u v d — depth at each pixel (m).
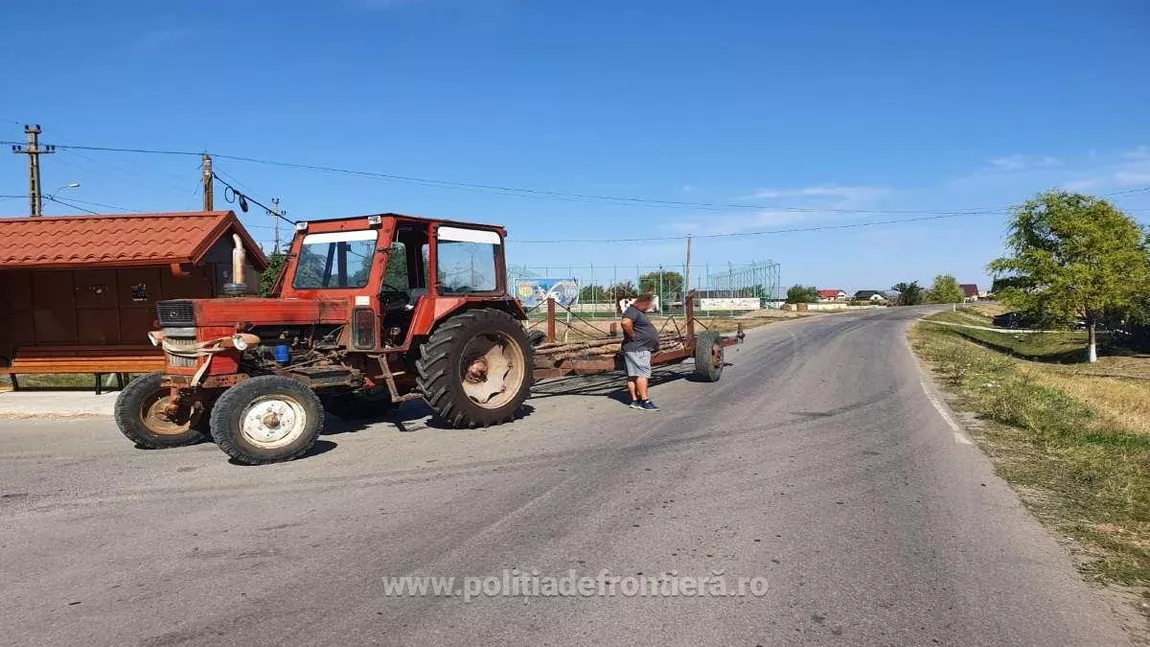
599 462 7.04
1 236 11.87
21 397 12.00
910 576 4.31
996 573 4.36
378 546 4.81
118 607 3.92
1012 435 8.41
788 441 8.02
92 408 10.76
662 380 13.39
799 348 22.02
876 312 66.62
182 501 5.86
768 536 4.99
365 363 8.66
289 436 7.19
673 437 8.20
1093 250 27.75
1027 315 29.62
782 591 4.11
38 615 3.83
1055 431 8.52
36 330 12.55
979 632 3.64
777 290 61.06
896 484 6.29
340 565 4.48
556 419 9.36
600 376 13.37
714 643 3.52
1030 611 3.86
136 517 5.46
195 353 7.42
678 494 5.96
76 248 11.46
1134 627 3.70
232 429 6.89
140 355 12.38
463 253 9.35
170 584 4.21
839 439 8.14
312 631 3.63
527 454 7.40
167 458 7.46
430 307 8.67
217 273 12.49
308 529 5.15
